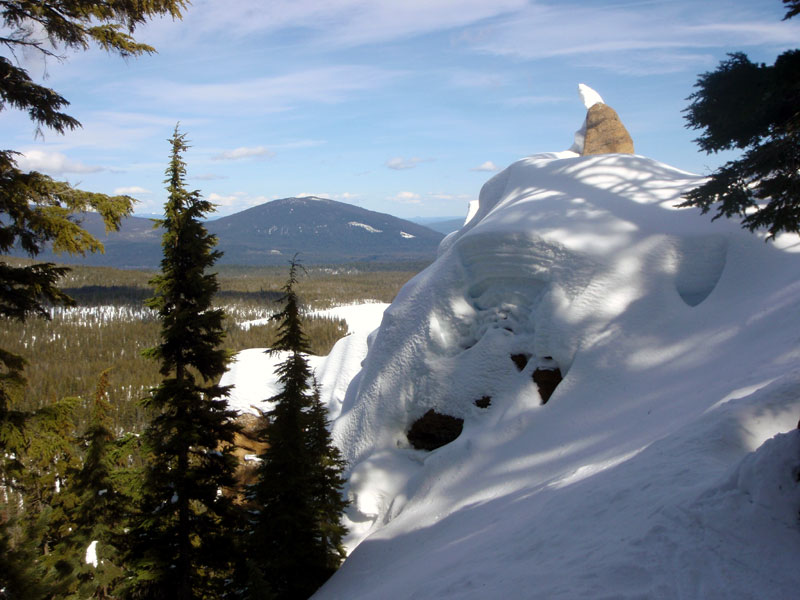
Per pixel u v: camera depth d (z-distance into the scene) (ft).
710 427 27.91
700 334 44.96
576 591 18.83
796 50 26.48
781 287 44.21
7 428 31.42
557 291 53.11
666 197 60.59
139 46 36.01
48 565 59.93
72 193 33.17
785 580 16.62
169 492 46.29
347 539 48.80
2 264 31.42
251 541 43.34
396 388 58.23
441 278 61.82
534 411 47.37
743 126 29.55
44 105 32.68
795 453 19.83
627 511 23.70
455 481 45.42
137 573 45.24
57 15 32.91
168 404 47.11
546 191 66.64
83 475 63.31
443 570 28.12
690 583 17.39
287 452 43.32
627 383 44.09
